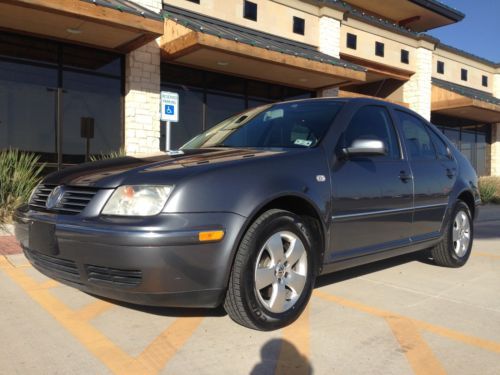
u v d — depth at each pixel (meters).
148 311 3.72
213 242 2.95
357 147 3.86
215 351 3.02
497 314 3.87
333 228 3.72
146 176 3.07
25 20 9.08
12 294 4.14
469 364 2.92
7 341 3.17
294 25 14.79
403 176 4.47
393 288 4.55
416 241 4.69
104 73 11.33
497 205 15.23
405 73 19.14
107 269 2.93
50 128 10.67
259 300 3.19
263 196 3.17
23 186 7.69
